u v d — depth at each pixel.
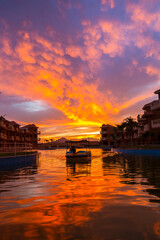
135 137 60.00
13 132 54.78
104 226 3.10
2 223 3.27
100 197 4.80
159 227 3.05
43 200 4.60
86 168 11.70
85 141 20.70
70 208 3.99
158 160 17.25
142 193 5.16
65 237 2.75
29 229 3.03
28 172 10.16
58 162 17.28
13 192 5.45
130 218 3.43
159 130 40.53
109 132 87.94
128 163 14.66
